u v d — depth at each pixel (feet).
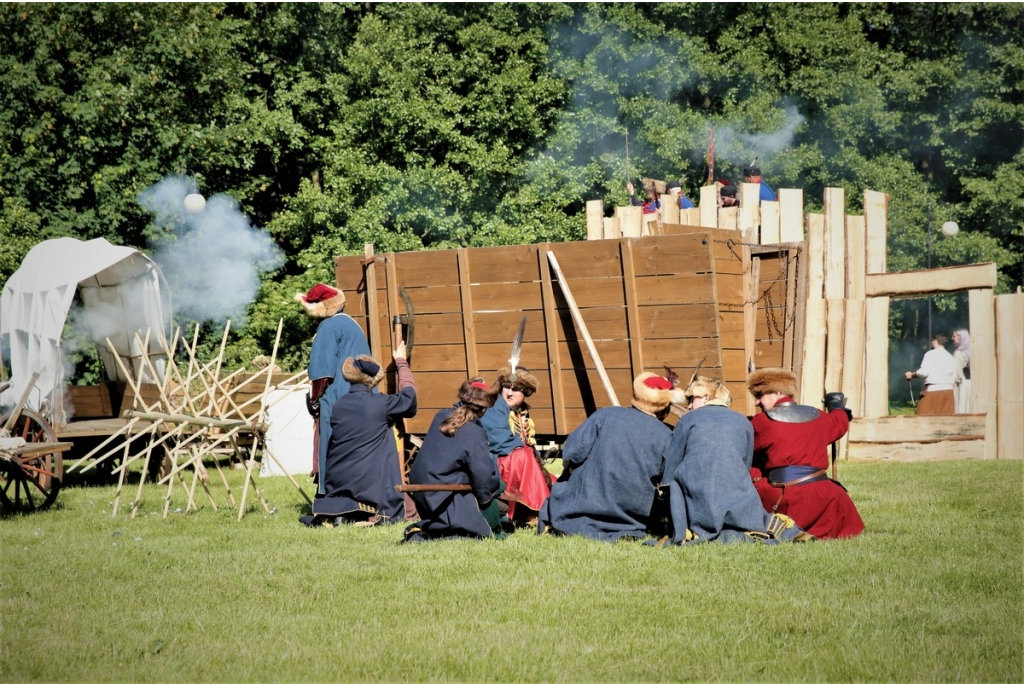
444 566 27.17
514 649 20.20
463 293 40.19
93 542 32.30
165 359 54.03
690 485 29.71
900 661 19.12
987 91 95.91
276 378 61.00
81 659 20.02
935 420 53.57
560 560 27.55
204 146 88.74
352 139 95.20
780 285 49.83
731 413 30.66
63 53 86.12
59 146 85.87
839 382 55.31
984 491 39.37
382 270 42.39
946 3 96.17
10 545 31.96
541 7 97.35
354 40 100.32
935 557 27.20
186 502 42.98
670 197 63.16
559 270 38.01
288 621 22.50
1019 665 18.98
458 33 95.61
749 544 28.60
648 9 100.68
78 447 53.47
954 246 93.86
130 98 83.97
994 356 54.44
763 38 97.76
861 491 40.32
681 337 36.22
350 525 34.91
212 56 90.84
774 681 18.31
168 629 22.11
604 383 36.78
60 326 48.44
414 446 42.47
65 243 53.16
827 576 25.30
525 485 33.96
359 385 36.01
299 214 94.48
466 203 95.30
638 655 19.81
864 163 95.25
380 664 19.47
